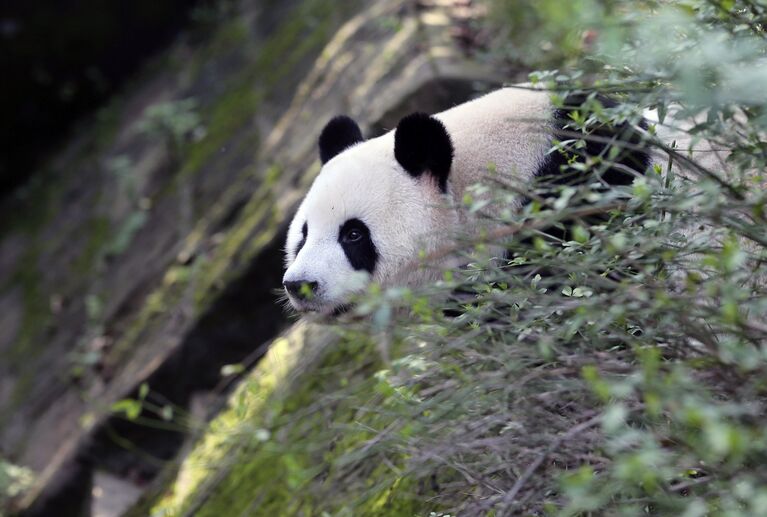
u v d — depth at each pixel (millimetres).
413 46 13758
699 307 4945
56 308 18609
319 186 8523
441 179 8188
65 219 21375
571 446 5184
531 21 11367
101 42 25672
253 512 9555
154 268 16625
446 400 5840
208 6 24844
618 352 5312
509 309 6387
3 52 25500
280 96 17391
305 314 8391
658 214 5945
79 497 14922
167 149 19297
